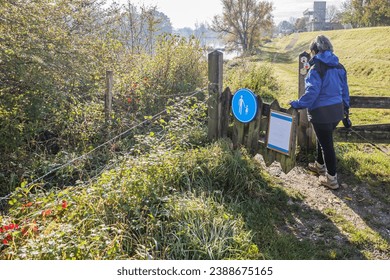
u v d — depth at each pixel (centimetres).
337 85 414
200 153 450
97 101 645
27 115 542
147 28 1027
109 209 337
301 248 335
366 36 2761
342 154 519
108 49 764
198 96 699
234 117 489
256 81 901
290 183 457
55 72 561
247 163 446
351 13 5784
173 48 790
